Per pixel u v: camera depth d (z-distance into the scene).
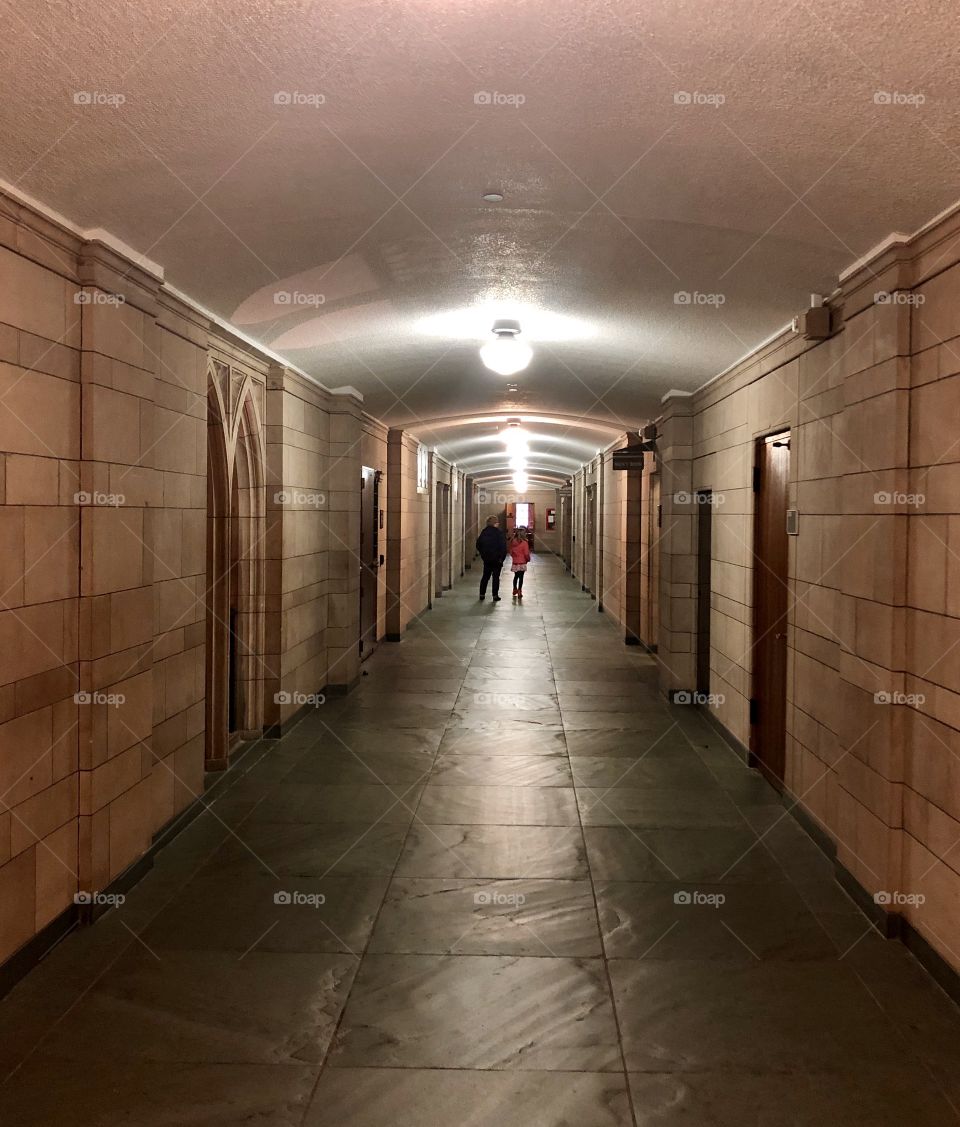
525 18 2.26
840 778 4.31
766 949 3.64
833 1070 2.84
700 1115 2.62
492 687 9.23
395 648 11.88
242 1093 2.69
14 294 3.19
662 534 9.10
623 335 6.17
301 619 7.59
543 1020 3.11
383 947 3.63
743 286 4.65
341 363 7.18
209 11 2.21
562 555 31.83
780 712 5.65
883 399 3.74
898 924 3.74
